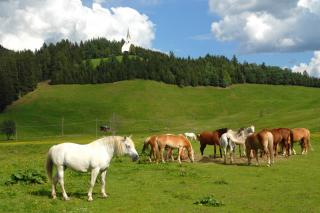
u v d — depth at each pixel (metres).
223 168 26.53
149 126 144.12
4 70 180.00
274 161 29.66
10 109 166.62
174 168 25.97
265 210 15.98
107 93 183.62
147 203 16.80
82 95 182.25
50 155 17.00
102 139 17.50
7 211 14.92
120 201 17.05
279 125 81.31
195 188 20.12
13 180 20.56
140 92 183.62
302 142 34.06
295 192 19.16
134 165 27.50
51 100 175.50
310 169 25.83
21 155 56.50
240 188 20.20
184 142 29.33
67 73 199.88
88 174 23.31
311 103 152.75
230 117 142.38
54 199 16.84
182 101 180.25
